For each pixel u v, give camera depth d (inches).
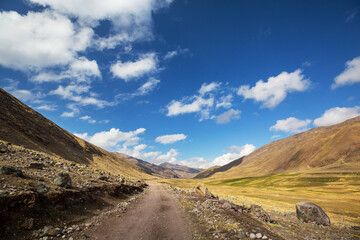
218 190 4525.1
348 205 2178.9
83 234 479.5
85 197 764.6
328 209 1932.8
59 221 525.7
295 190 4655.5
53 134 5659.5
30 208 486.6
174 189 2330.2
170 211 871.1
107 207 820.6
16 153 1041.5
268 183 7411.4
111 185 1113.4
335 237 781.9
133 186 1723.7
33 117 5442.9
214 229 586.9
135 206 961.5
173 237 506.6
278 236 589.3
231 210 905.5
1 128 3102.9
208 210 880.9
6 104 4471.0
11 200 453.7
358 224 1173.1
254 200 2426.2
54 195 594.2
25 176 662.5
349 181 5378.9
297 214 1160.2
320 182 5959.6
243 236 532.7
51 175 813.9
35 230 443.5
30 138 3914.9
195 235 528.4
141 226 596.1
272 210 1557.6
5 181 543.5
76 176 990.4
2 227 399.5
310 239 671.8
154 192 1856.5
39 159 1072.8
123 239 474.3
